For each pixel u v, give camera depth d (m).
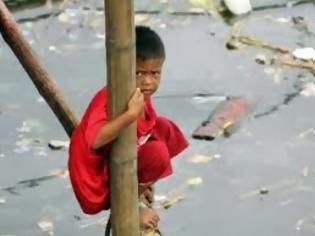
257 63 20.69
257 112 18.78
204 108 18.83
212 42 21.62
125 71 8.67
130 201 9.36
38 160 17.17
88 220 15.57
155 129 10.48
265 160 17.33
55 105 10.80
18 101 19.00
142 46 9.16
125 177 9.22
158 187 16.42
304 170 17.06
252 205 16.14
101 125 8.92
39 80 10.72
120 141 9.04
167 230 15.45
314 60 20.78
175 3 23.19
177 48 21.30
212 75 20.17
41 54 20.78
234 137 17.95
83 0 23.09
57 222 15.54
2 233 15.22
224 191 16.45
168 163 10.20
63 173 16.81
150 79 9.22
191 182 16.58
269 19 22.70
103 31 21.83
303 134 18.14
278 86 19.81
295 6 23.42
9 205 15.95
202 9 22.91
